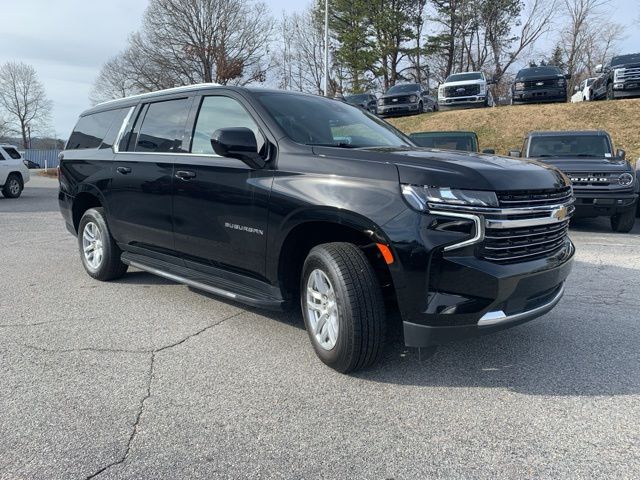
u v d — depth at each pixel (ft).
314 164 11.72
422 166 10.45
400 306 10.38
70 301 17.03
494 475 8.04
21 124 276.41
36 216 40.24
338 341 11.09
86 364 12.11
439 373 11.61
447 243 9.94
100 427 9.44
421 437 9.11
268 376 11.49
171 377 11.46
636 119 58.90
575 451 8.64
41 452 8.66
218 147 12.15
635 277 19.89
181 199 14.76
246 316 15.52
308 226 11.86
